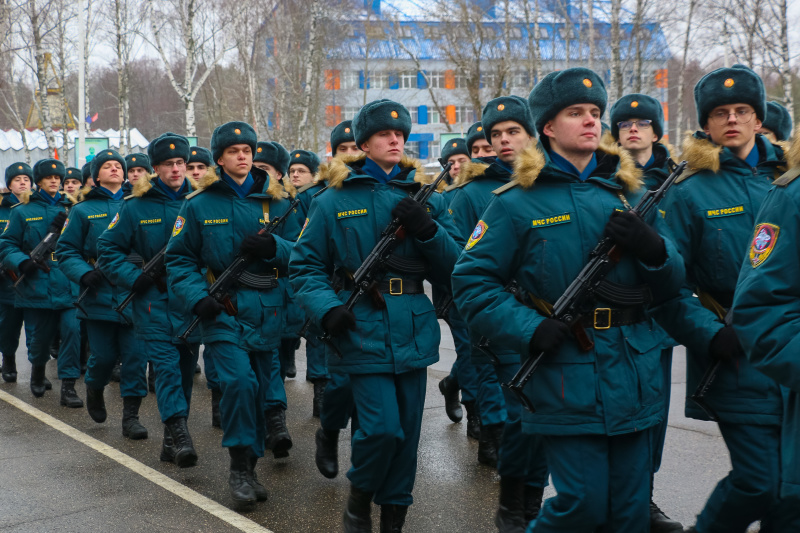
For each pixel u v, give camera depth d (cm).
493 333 316
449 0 2772
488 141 516
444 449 572
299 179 812
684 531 394
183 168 605
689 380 366
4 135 2959
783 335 250
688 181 376
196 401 755
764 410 337
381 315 398
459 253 409
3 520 453
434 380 806
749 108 373
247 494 462
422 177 426
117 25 2708
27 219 802
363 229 407
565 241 313
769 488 337
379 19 3528
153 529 437
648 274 310
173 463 560
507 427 401
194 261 498
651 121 481
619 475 309
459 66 2528
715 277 367
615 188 322
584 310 307
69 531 436
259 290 490
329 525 439
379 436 387
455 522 438
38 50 2272
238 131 497
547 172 319
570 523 304
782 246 253
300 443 602
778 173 376
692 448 545
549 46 3095
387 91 4747
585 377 303
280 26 3048
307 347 680
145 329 562
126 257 593
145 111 5391
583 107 317
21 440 623
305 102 2559
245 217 497
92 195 695
